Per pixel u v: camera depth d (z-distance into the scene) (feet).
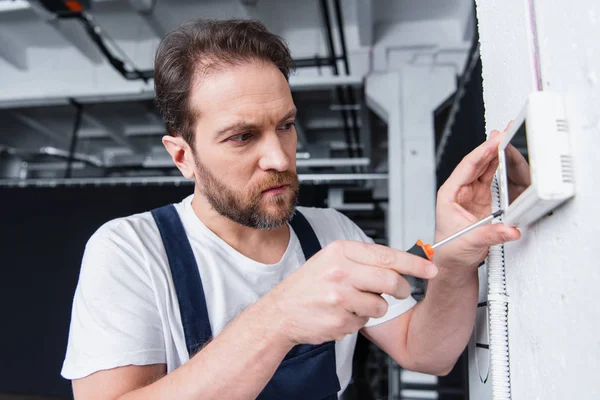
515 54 1.86
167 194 13.05
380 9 11.20
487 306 2.27
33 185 13.43
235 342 1.94
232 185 2.61
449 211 2.20
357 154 16.84
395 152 10.77
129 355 2.44
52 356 12.48
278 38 2.86
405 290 1.69
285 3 10.49
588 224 1.23
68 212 13.16
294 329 1.82
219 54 2.53
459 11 11.16
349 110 13.97
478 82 6.20
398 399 11.03
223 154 2.56
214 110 2.50
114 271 2.66
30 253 13.08
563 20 1.39
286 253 3.26
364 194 14.14
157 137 17.65
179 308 2.80
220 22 2.75
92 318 2.51
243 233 3.11
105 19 11.08
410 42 11.64
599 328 1.18
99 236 2.87
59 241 13.04
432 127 10.72
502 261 2.08
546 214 1.55
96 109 15.19
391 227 10.64
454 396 9.43
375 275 1.65
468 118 7.20
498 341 2.03
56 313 12.67
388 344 3.28
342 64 11.92
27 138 18.33
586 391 1.26
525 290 1.79
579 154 1.28
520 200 1.55
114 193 13.16
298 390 2.96
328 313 1.72
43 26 12.06
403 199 10.64
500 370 2.01
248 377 1.92
